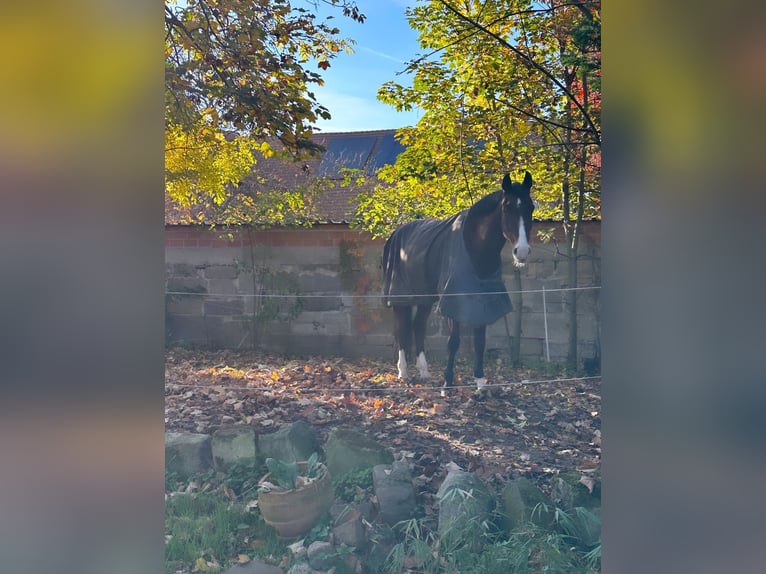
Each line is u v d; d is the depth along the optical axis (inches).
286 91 152.3
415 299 145.5
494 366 144.5
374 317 147.7
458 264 141.4
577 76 146.5
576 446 133.1
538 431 136.7
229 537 123.0
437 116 149.7
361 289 148.8
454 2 147.8
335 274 149.7
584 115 146.4
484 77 148.3
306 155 152.3
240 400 144.1
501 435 136.9
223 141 153.2
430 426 138.0
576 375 142.6
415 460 132.3
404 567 116.3
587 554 117.1
